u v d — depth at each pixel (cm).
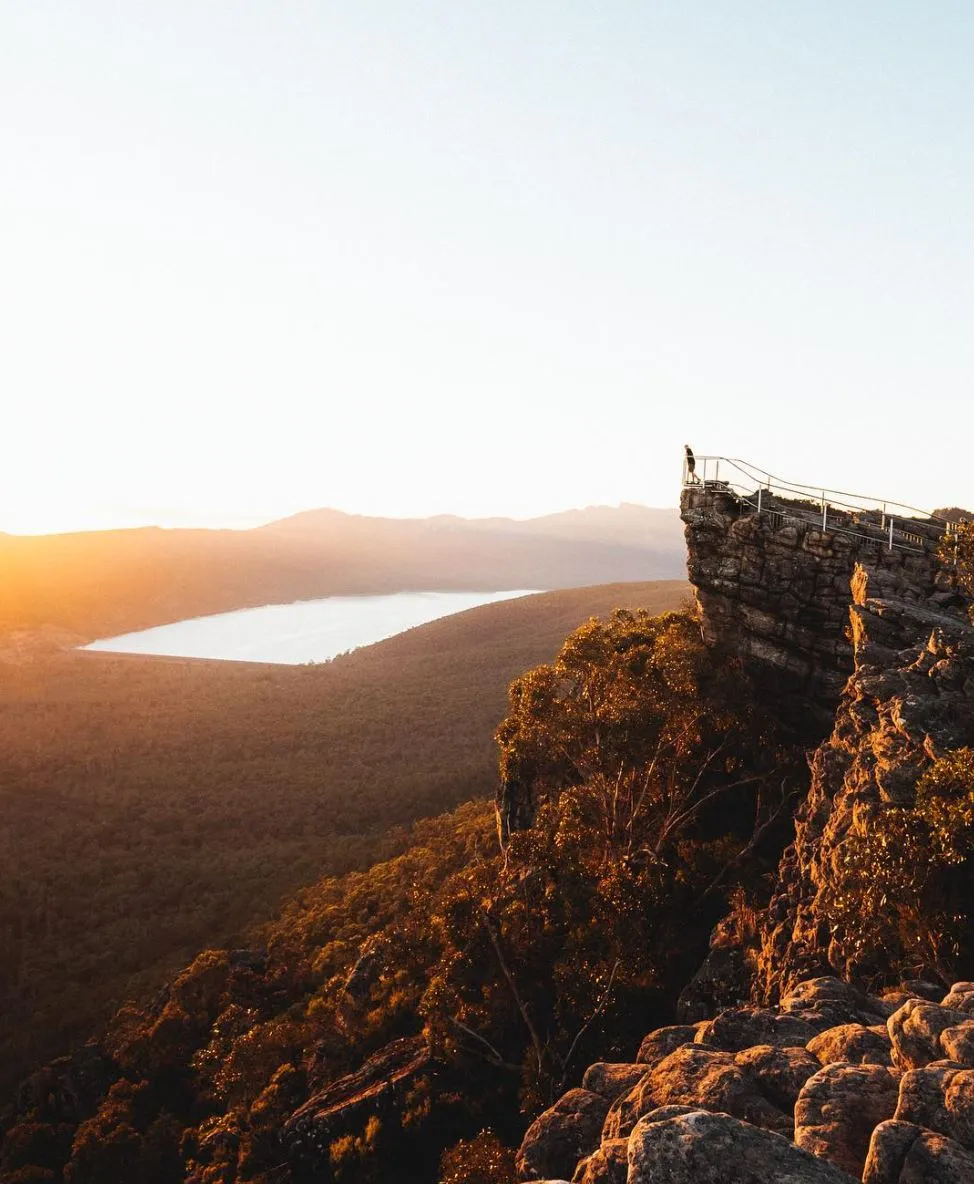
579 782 3922
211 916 11025
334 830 14838
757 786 3325
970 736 1752
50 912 12750
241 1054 4100
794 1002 1192
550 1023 2711
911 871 1489
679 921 2839
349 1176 2725
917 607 2431
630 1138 729
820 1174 659
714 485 3100
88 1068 5891
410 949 3194
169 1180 4191
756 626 2925
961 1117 708
